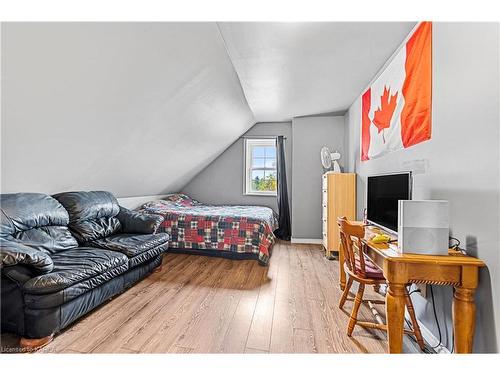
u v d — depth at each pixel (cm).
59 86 192
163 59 229
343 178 396
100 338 186
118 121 261
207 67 273
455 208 165
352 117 421
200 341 185
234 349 177
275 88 353
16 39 154
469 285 140
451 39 169
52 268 186
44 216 239
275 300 249
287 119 522
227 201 575
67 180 288
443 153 178
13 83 172
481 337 142
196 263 360
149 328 200
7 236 208
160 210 424
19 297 175
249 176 576
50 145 232
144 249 278
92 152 274
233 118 440
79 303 197
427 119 197
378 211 250
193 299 249
